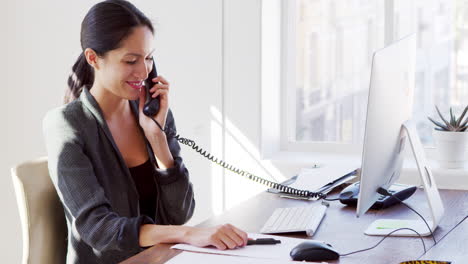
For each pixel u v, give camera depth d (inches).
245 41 122.1
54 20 135.1
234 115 123.9
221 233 66.9
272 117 128.6
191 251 65.7
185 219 88.4
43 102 137.9
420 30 124.3
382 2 126.4
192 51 125.6
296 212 80.0
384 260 63.4
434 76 124.4
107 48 78.7
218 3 122.9
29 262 77.4
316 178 96.7
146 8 127.6
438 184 111.0
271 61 126.8
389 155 71.6
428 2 123.3
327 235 72.6
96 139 80.7
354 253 65.7
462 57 122.3
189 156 127.6
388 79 67.8
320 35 131.4
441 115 114.3
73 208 74.5
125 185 82.4
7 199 142.7
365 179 66.7
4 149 141.6
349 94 130.9
